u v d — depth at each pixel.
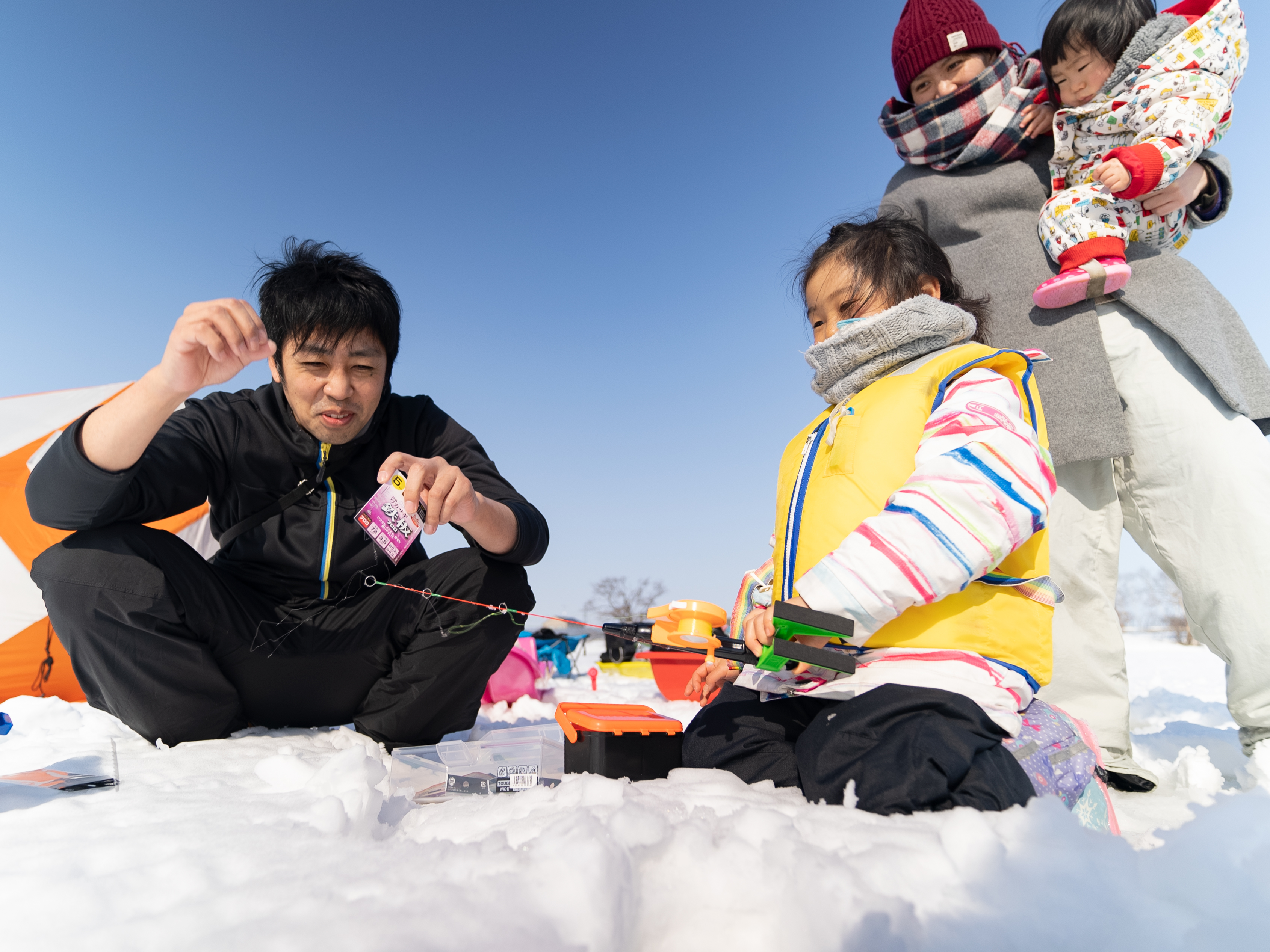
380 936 0.63
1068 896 0.71
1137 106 2.03
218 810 1.10
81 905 0.75
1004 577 1.25
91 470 1.62
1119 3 2.08
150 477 1.82
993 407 1.28
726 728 1.36
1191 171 2.10
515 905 0.68
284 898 0.73
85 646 1.77
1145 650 9.98
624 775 1.29
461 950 0.62
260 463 2.01
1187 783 1.71
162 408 1.59
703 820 0.92
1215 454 1.89
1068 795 1.12
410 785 1.33
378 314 1.83
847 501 1.35
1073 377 2.00
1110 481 2.00
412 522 1.65
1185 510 1.92
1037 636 1.24
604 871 0.71
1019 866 0.77
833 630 1.12
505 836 0.89
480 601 1.94
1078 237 2.02
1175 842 0.75
